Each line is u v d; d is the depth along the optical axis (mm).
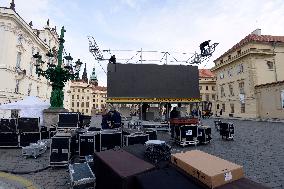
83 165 5938
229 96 41281
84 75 106500
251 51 34625
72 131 9352
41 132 11484
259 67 35188
